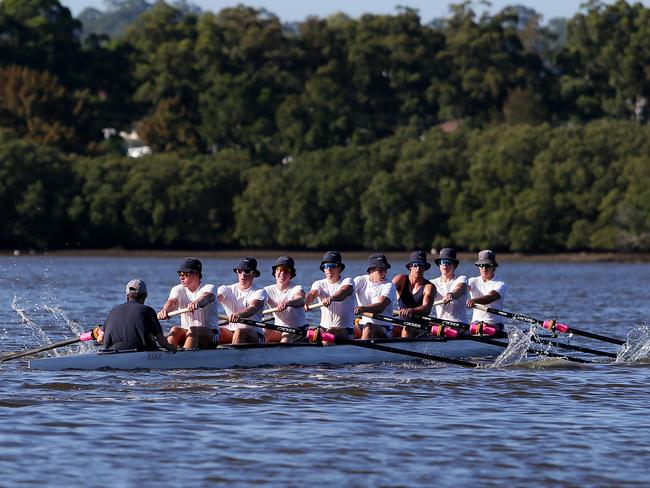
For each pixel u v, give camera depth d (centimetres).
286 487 4150
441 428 5134
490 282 8369
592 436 4984
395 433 5012
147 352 6919
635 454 4656
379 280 7750
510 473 4350
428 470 4381
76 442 4756
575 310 14125
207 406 5634
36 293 16862
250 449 4675
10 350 8481
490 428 5147
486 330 8106
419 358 7775
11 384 6269
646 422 5322
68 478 4222
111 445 4712
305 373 6981
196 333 7131
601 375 7075
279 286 7625
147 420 5234
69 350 8169
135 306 6950
